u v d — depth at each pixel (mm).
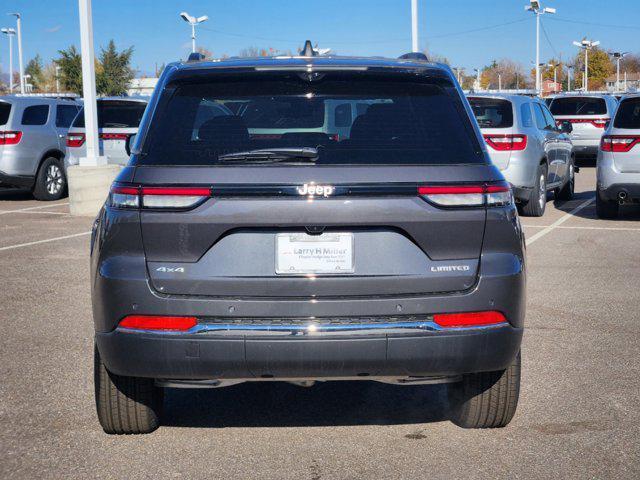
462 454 4066
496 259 3684
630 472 3824
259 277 3576
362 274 3596
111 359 3699
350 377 3688
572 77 112188
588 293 7773
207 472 3875
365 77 3914
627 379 5215
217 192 3557
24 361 5668
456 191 3621
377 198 3574
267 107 3820
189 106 3834
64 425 4469
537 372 5371
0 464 3951
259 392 5059
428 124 3803
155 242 3592
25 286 8250
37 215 14305
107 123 16484
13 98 16547
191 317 3584
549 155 13922
